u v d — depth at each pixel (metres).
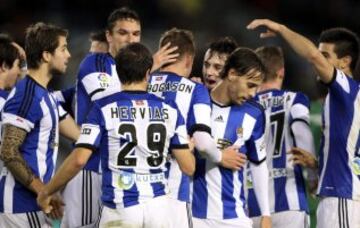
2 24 57.84
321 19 65.12
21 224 20.86
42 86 20.89
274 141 24.84
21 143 20.36
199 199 21.81
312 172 24.67
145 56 19.45
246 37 61.44
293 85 57.81
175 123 19.69
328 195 22.33
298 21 65.00
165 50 21.83
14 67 23.02
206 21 62.16
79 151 18.95
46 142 20.92
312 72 57.81
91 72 23.14
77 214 23.30
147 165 19.22
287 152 24.70
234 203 21.77
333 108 22.16
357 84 21.94
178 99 21.39
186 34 22.23
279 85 25.50
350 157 22.12
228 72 21.50
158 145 19.31
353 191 22.11
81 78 23.36
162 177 19.48
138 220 19.06
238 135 21.92
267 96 25.06
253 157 22.23
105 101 19.30
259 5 64.56
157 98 19.66
